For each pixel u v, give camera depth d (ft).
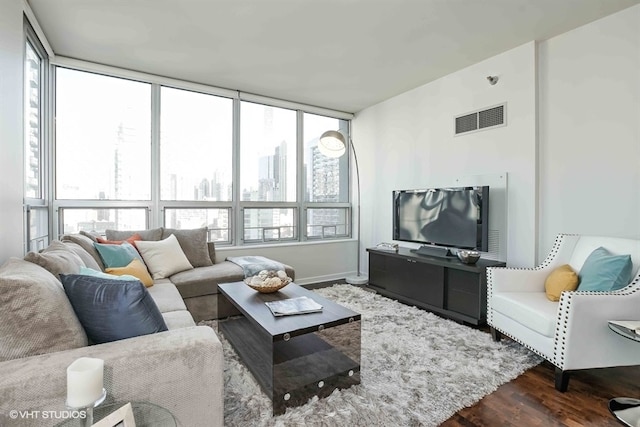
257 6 8.03
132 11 8.20
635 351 6.35
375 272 13.28
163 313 6.69
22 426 3.23
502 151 10.57
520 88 10.08
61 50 10.25
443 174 12.48
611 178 8.43
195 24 8.82
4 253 6.18
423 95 13.26
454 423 5.35
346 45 9.96
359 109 16.43
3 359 3.56
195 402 4.00
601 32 8.59
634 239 7.32
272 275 8.41
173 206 12.83
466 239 10.75
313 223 16.25
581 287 7.10
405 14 8.37
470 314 9.76
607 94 8.50
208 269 10.75
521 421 5.41
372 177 15.89
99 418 3.35
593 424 5.33
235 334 7.88
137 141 12.18
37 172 9.74
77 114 11.18
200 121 13.39
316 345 7.09
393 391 6.13
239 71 11.88
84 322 4.24
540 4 7.97
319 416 5.41
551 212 9.55
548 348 6.55
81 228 11.28
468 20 8.66
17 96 6.92
